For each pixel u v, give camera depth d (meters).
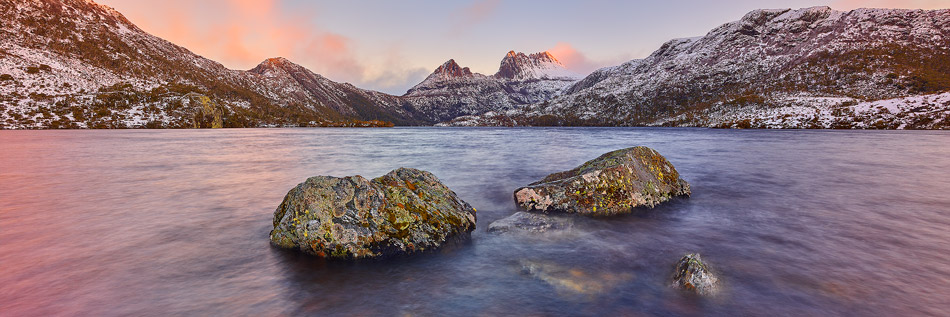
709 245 7.89
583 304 5.23
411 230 7.96
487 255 7.45
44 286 5.79
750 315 4.84
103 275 6.28
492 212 11.46
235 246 7.99
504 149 39.94
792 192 14.33
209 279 6.20
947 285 5.66
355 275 6.46
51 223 9.80
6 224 9.68
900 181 16.91
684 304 5.19
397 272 6.61
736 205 11.97
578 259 7.11
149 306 5.19
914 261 6.73
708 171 20.59
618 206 11.02
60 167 23.69
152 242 8.21
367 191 8.24
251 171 21.77
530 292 5.67
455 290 5.79
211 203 12.56
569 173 13.18
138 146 45.19
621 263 6.86
